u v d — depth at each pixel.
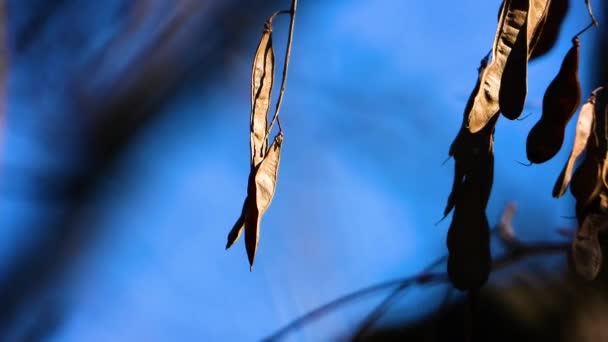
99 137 2.95
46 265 2.89
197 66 3.03
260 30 3.11
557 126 1.93
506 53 1.92
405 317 2.34
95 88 2.88
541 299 2.38
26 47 2.72
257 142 1.94
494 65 1.92
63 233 2.95
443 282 2.27
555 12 1.99
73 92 2.85
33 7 2.71
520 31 1.91
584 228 1.97
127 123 2.98
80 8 2.79
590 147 1.97
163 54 2.94
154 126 3.04
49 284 2.88
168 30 2.91
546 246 2.32
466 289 1.96
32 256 2.89
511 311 2.36
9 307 2.85
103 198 2.98
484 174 1.95
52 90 2.82
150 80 2.95
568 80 1.93
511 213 2.34
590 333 2.36
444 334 2.33
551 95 1.93
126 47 2.87
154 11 2.89
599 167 1.97
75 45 2.81
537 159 1.93
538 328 2.36
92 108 2.90
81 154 2.98
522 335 2.35
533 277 2.38
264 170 1.93
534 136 1.93
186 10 2.92
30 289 2.88
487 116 1.92
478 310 2.34
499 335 2.35
